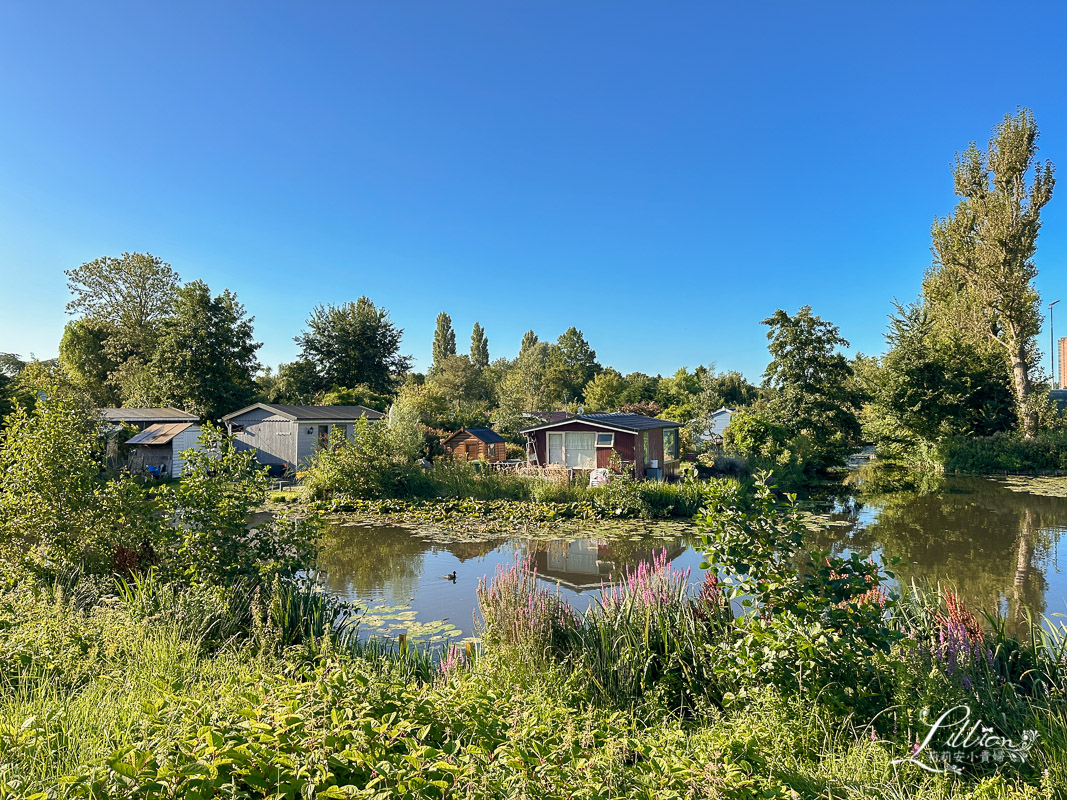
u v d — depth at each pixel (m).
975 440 28.11
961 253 31.00
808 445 26.02
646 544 13.53
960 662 4.27
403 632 7.61
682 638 5.33
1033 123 28.56
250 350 39.56
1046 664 4.63
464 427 37.94
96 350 44.03
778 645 4.21
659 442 26.89
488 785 2.55
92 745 3.07
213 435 8.26
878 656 4.26
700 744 3.54
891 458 34.84
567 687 4.69
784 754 3.65
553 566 11.63
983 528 14.65
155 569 7.24
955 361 29.47
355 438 20.55
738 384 64.75
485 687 4.11
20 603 6.00
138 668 4.52
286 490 21.30
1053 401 30.09
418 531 14.99
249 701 3.08
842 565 4.47
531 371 63.66
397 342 57.34
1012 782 3.31
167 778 2.26
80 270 44.25
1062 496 19.84
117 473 20.91
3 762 2.67
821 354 27.61
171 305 44.97
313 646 5.29
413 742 2.69
